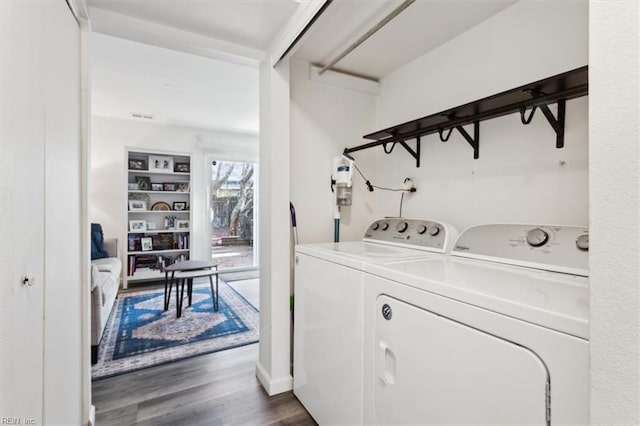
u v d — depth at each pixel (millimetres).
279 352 1768
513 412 658
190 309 3207
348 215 2162
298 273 1675
